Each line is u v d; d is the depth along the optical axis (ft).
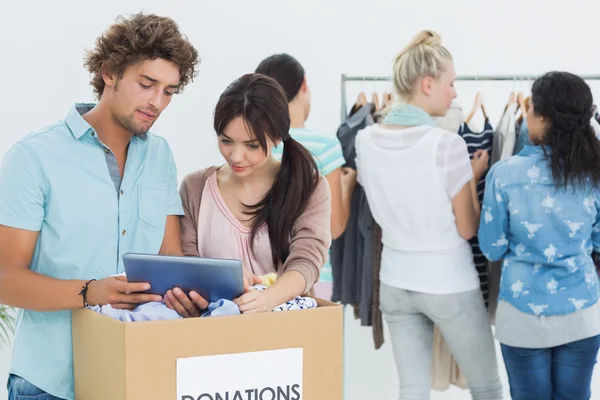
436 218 9.65
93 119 5.40
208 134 11.66
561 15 12.71
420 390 10.27
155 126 11.28
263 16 11.89
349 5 12.50
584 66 12.71
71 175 5.23
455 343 9.98
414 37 9.87
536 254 9.07
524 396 9.34
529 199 9.02
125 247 5.49
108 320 4.44
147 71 5.11
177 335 4.34
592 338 9.09
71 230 5.23
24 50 10.43
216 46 11.60
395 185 9.72
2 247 5.05
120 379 4.30
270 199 5.84
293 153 5.78
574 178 8.87
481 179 10.77
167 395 4.34
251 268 5.98
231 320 4.49
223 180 6.13
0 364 10.68
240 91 5.37
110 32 5.20
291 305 5.11
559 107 8.82
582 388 9.20
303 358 4.74
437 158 9.48
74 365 5.17
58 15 10.57
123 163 5.57
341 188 10.37
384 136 9.78
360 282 11.28
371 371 12.88
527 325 9.12
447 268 9.78
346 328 12.72
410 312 10.18
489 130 10.87
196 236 6.12
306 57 12.26
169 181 5.87
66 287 4.90
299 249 5.70
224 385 4.49
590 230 9.09
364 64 12.75
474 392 10.13
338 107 12.62
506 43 12.72
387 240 10.18
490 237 9.39
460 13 12.75
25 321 5.38
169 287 4.75
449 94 9.72
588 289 9.03
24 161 5.08
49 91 10.62
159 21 5.19
